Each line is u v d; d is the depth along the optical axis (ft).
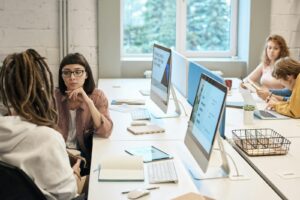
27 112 5.82
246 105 10.12
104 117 8.82
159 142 8.46
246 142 8.14
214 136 6.23
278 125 9.86
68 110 9.02
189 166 7.26
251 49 15.64
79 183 7.19
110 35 15.11
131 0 15.99
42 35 14.83
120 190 6.24
